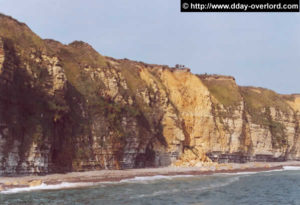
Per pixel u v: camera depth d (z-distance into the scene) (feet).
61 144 176.96
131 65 282.36
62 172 172.45
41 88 173.58
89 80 216.33
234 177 213.46
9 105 153.28
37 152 158.61
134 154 224.94
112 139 204.44
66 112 181.47
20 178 147.13
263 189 165.78
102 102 210.79
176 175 210.18
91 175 172.96
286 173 255.91
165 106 272.10
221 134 298.76
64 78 185.68
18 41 177.88
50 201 111.24
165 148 257.96
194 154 278.05
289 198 142.51
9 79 155.43
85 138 192.95
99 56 240.73
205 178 200.95
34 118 162.71
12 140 150.92
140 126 233.14
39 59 180.24
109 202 115.14
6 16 184.34
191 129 291.79
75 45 244.22
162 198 127.85
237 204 126.21
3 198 112.57
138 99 253.65
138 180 177.68
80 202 112.68
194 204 120.78
